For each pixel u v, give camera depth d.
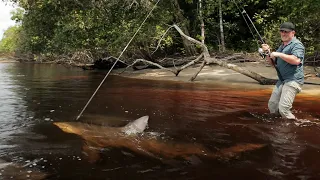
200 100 8.62
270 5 17.45
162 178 3.60
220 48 21.06
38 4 20.61
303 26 16.08
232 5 18.88
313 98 8.84
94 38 19.52
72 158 4.21
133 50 19.67
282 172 3.76
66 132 5.34
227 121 6.26
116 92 10.23
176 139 5.04
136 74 17.16
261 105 7.89
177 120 6.32
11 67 28.66
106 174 3.71
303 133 5.42
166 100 8.62
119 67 22.70
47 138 5.04
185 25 20.47
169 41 18.41
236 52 20.42
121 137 5.07
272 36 16.97
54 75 18.25
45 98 8.99
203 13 19.72
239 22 23.30
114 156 4.29
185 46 20.58
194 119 6.41
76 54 25.19
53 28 25.12
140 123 5.48
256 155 4.34
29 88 11.47
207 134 5.35
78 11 18.83
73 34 19.91
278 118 6.48
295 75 6.34
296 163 4.05
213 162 4.09
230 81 12.84
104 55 22.94
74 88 11.46
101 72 20.27
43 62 37.41
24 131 5.45
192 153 4.42
